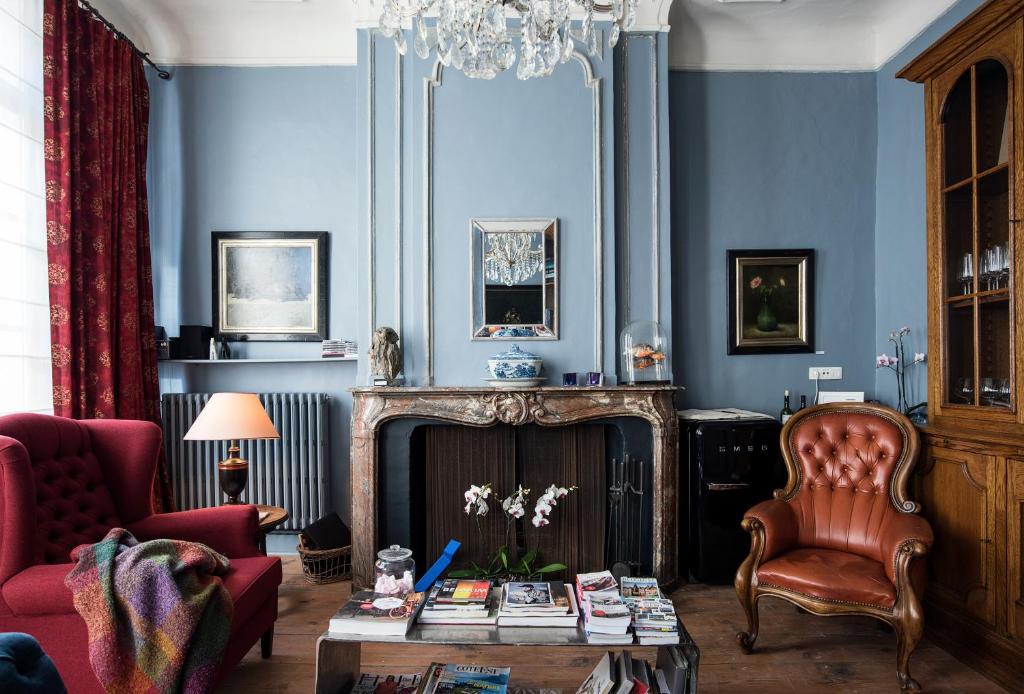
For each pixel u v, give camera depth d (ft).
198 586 6.39
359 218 11.13
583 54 11.14
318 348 12.53
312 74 12.54
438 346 11.12
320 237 12.50
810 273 12.51
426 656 8.27
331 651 6.29
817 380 12.54
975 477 8.10
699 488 10.89
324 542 10.93
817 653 8.39
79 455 7.93
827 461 9.26
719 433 10.87
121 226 10.91
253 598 7.17
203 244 12.54
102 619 5.92
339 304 12.55
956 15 10.62
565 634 6.02
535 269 11.18
